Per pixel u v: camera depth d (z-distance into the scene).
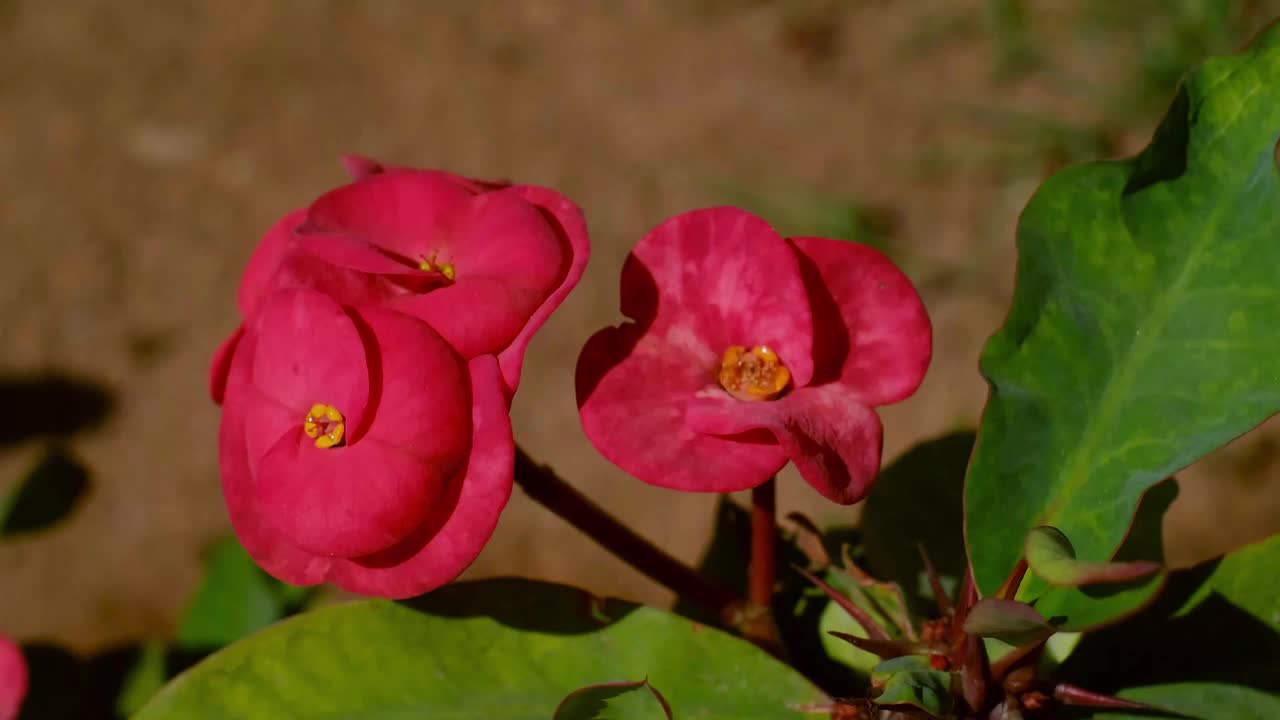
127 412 1.13
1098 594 0.36
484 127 1.24
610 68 1.27
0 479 1.09
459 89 1.27
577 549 1.00
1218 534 0.93
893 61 1.23
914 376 0.36
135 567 1.05
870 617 0.37
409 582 0.35
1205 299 0.37
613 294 1.10
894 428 1.02
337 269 0.36
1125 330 0.37
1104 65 1.15
